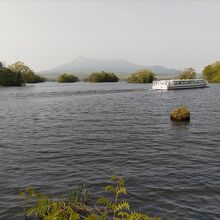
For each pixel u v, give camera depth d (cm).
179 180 1342
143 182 1317
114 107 4688
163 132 2555
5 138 2306
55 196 1155
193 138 2297
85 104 5216
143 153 1838
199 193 1193
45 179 1354
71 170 1490
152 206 1076
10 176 1392
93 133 2523
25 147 1997
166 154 1812
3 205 1068
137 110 4266
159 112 4009
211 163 1617
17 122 3173
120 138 2306
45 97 6919
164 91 9025
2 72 12812
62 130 2677
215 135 2409
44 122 3169
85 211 946
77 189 1227
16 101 5894
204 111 4091
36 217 941
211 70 15238
